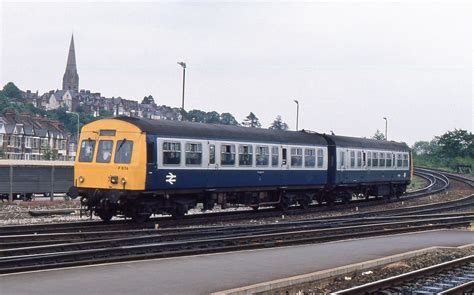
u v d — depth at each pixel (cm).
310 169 3612
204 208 2966
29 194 4569
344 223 2778
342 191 4081
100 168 2578
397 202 4656
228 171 2986
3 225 2459
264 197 3347
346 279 1452
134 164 2509
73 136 15850
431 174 7556
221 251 1752
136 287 1191
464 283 1366
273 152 3306
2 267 1369
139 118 2634
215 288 1205
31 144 13000
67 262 1445
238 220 2997
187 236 2098
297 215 3431
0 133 12381
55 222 2700
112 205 2597
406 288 1319
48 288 1150
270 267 1480
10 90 19812
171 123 2733
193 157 2778
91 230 2367
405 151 4850
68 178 4734
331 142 3897
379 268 1614
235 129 3114
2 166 4281
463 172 9069
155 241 1962
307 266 1507
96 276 1288
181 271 1386
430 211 3850
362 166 4184
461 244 2097
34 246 1781
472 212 3922
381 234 2380
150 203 2620
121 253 1619
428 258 1806
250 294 1204
